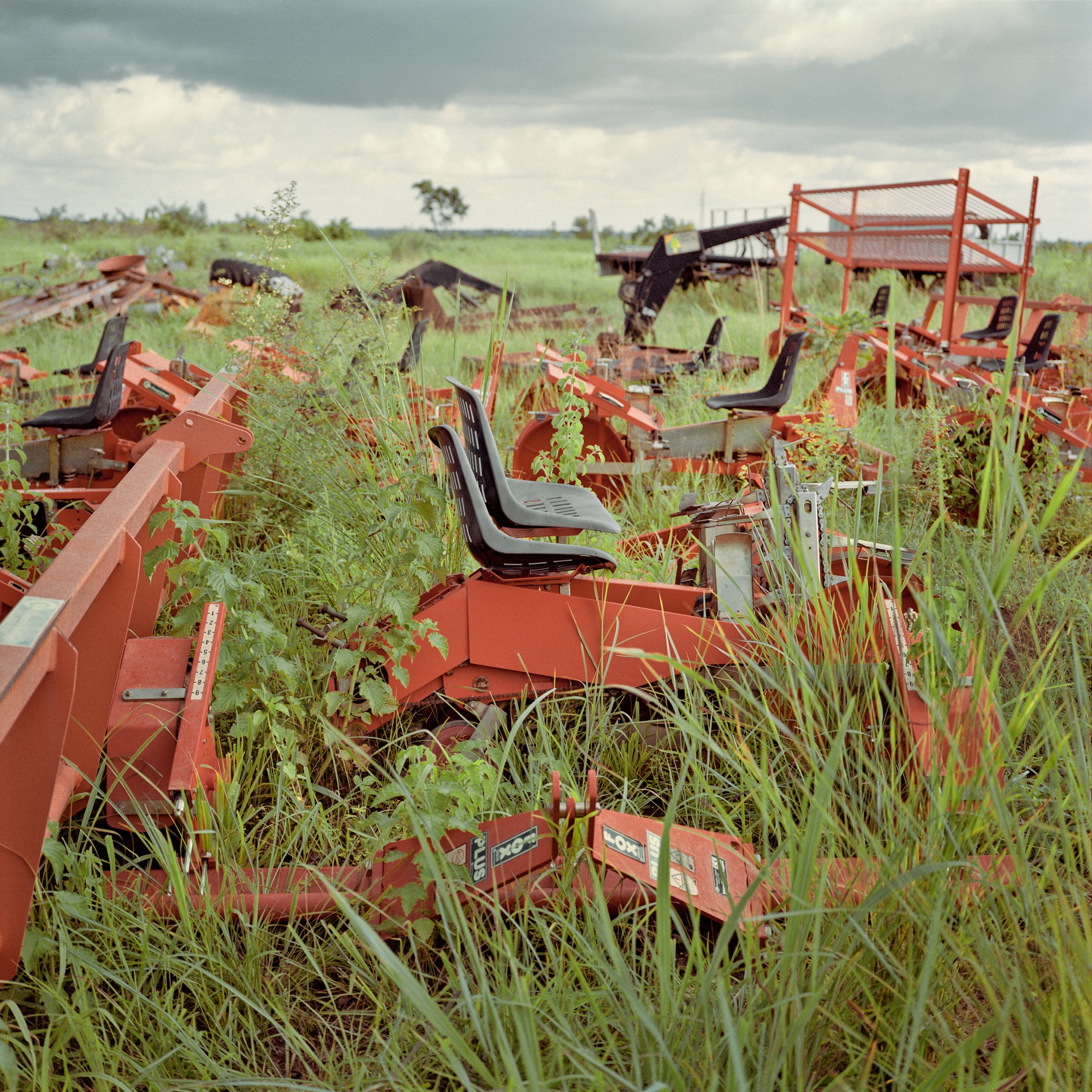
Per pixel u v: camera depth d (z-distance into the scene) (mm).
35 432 6574
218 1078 1922
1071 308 10961
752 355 12281
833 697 2510
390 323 5309
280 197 5484
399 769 2555
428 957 2332
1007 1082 1669
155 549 2922
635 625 3168
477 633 3104
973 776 2203
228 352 6422
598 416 6195
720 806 2396
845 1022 1948
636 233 44906
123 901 2295
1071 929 1782
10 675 1545
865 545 3658
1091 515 5234
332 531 3797
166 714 2539
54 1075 1976
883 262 13328
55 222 47250
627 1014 1904
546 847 2316
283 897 2361
